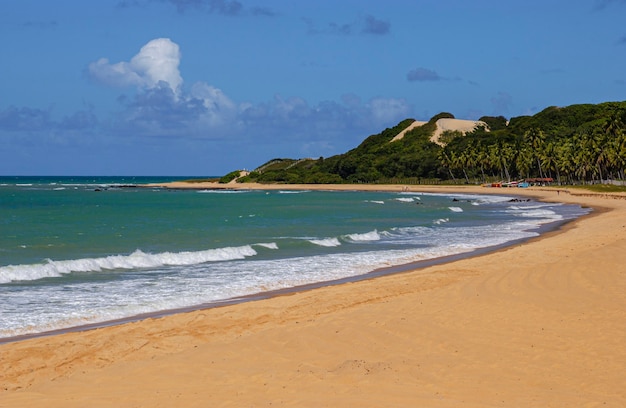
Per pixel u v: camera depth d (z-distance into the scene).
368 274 25.25
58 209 76.12
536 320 14.17
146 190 168.25
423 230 44.91
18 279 23.52
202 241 38.00
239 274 25.16
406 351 12.24
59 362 12.69
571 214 60.66
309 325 14.49
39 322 16.66
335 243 36.44
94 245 35.91
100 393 10.38
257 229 46.75
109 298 19.98
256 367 11.54
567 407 9.09
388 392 9.88
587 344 12.17
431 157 174.50
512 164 149.75
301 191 155.00
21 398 10.26
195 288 21.97
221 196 123.81
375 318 14.84
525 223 50.06
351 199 104.81
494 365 11.16
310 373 10.99
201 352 12.61
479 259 27.06
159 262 28.28
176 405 9.64
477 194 123.25
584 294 16.77
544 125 172.50
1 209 75.56
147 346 13.77
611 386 9.91
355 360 11.70
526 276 19.61
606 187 110.44
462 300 16.56
